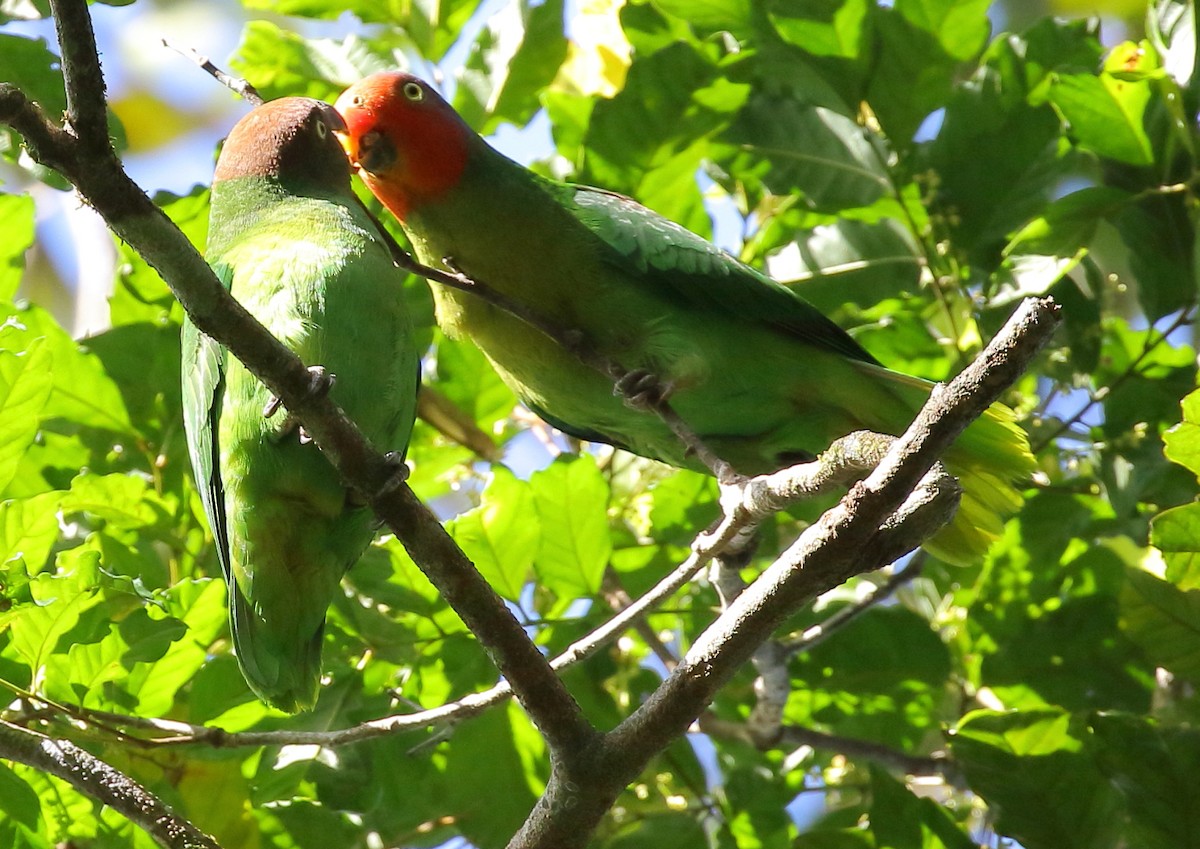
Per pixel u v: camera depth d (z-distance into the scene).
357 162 9.11
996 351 5.34
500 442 11.23
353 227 7.83
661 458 9.97
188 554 9.41
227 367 7.33
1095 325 10.10
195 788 8.51
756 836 9.73
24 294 14.55
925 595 11.55
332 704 8.93
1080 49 10.23
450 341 10.55
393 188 9.16
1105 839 8.54
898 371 10.08
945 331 11.38
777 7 10.12
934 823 8.69
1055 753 8.68
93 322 12.12
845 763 10.94
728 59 10.34
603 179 10.57
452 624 9.17
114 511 9.16
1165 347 10.24
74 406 9.65
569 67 11.75
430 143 8.98
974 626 10.27
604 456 11.70
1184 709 9.45
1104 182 10.19
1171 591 8.70
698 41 10.72
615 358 9.31
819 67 10.24
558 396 9.49
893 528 5.84
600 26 11.63
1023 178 10.20
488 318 9.30
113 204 5.39
